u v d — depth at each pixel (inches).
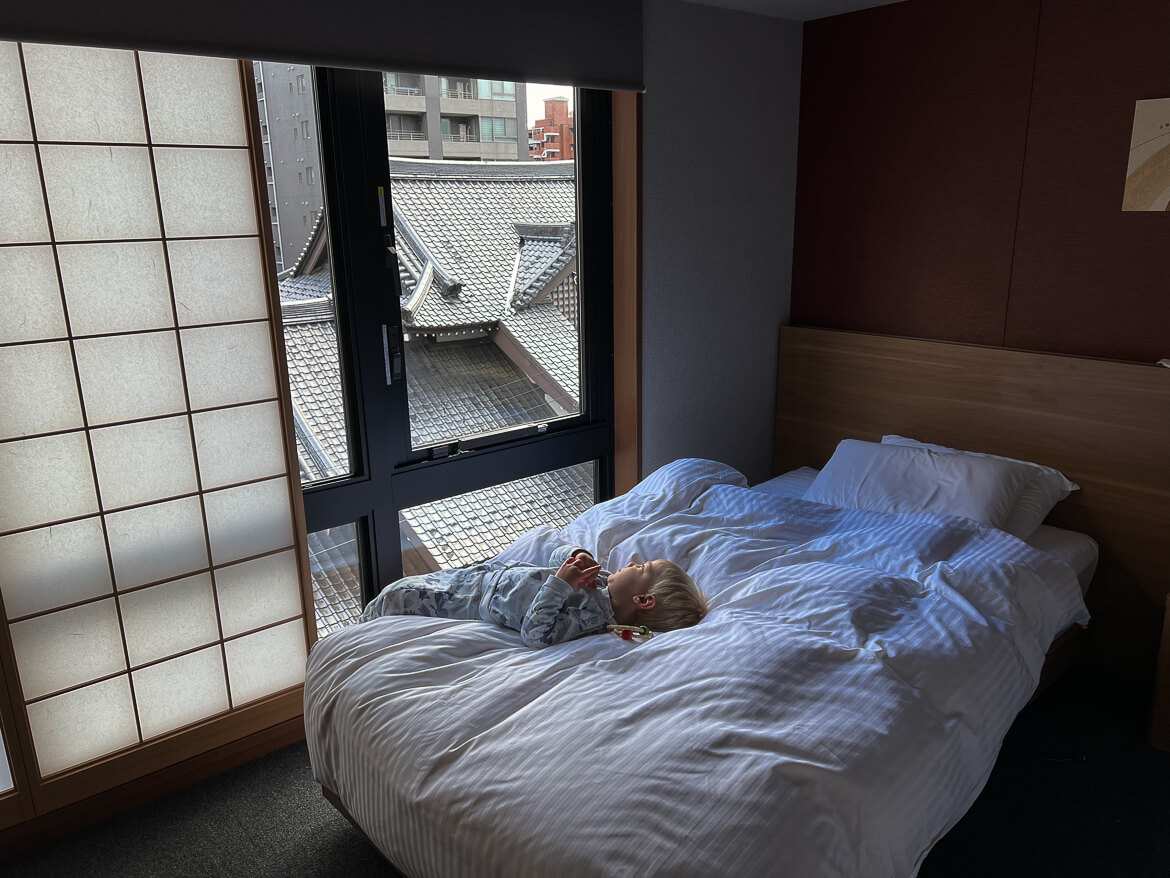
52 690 80.0
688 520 99.9
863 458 114.2
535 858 51.3
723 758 56.1
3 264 71.3
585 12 101.3
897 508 105.6
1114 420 103.6
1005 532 97.7
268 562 92.3
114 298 77.4
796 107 134.4
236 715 91.6
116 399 79.1
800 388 140.2
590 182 115.7
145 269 78.6
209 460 86.0
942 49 115.8
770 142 132.0
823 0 117.1
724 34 120.6
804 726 59.8
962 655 72.6
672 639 72.1
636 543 94.6
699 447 134.6
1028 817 80.7
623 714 61.2
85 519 79.0
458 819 56.2
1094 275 106.8
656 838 50.1
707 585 86.5
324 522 98.6
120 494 80.9
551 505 129.2
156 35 70.9
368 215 95.4
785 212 137.8
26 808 79.3
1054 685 105.7
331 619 107.7
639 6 107.2
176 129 78.2
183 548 85.7
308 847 79.6
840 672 66.8
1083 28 102.3
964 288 120.0
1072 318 109.9
